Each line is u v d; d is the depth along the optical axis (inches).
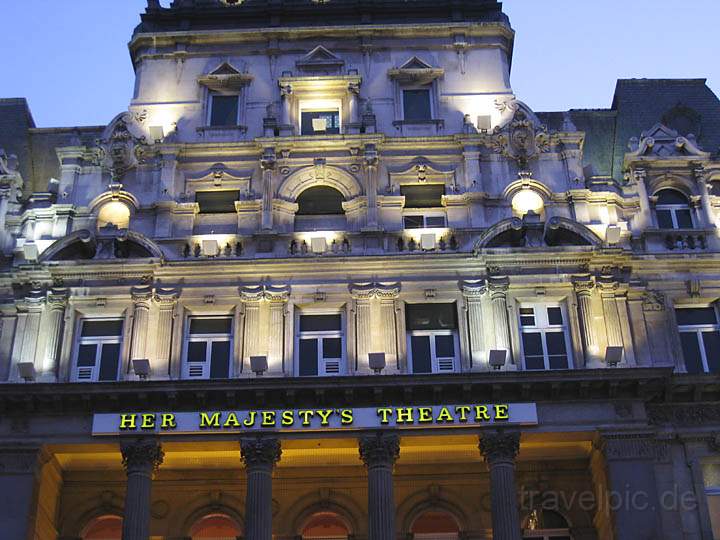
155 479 1525.6
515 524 1357.0
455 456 1521.9
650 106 1808.6
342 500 1515.7
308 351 1514.5
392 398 1422.2
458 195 1619.1
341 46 1787.6
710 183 1665.8
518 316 1533.0
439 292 1534.2
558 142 1673.2
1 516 1375.5
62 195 1637.6
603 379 1421.0
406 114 1738.4
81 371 1505.9
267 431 1409.9
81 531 1498.5
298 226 1610.5
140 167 1660.9
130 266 1542.8
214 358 1512.1
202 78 1749.5
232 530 1513.3
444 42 1788.9
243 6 1841.8
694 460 1433.3
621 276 1550.2
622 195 1638.8
